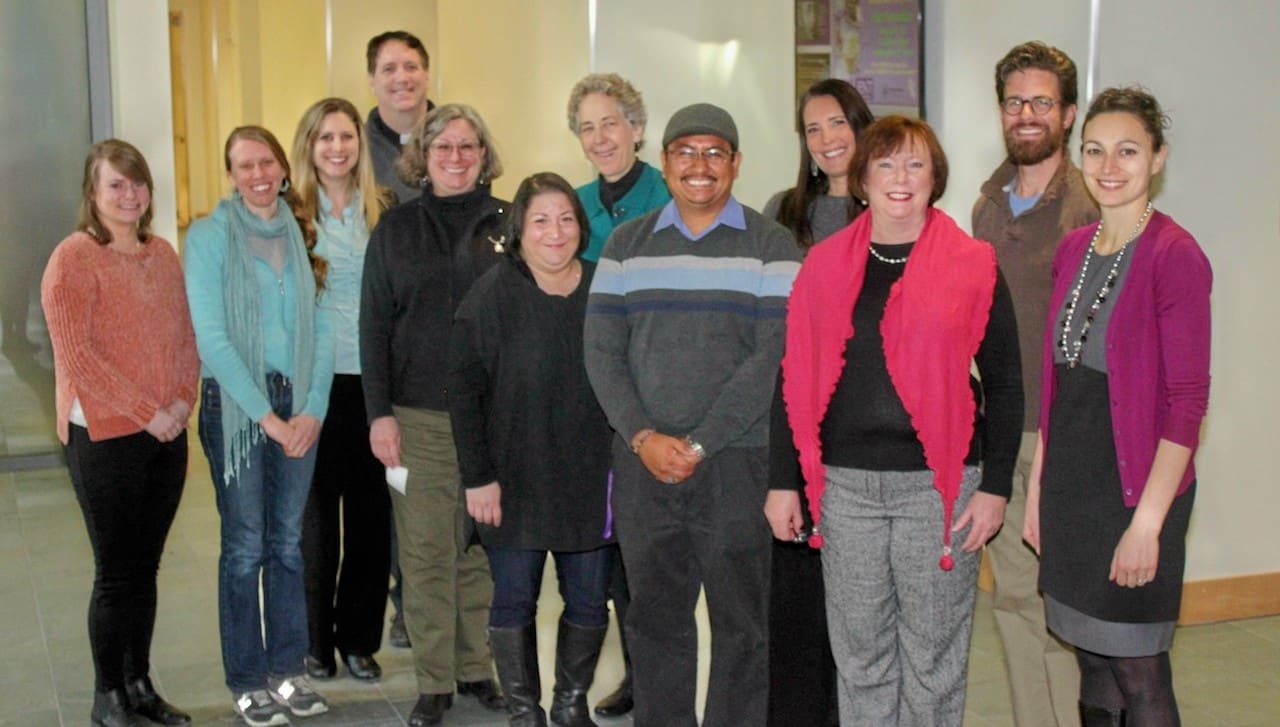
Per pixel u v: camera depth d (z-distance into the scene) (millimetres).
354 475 3893
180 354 3441
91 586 4992
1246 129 4391
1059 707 3234
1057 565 2637
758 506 2971
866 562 2645
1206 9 4344
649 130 5250
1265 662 4137
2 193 6332
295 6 8297
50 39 6195
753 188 5258
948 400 2539
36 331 6578
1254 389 4473
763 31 5180
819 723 3070
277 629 3648
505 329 3158
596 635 3383
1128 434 2510
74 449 3334
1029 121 3057
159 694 3834
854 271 2619
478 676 3783
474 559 3730
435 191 3635
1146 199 2613
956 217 4938
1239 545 4539
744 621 3002
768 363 2916
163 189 5398
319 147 3746
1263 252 4430
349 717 3682
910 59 5031
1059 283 2705
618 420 2961
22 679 3980
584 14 5273
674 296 2963
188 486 6656
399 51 4277
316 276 3631
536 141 5652
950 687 2656
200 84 11711
